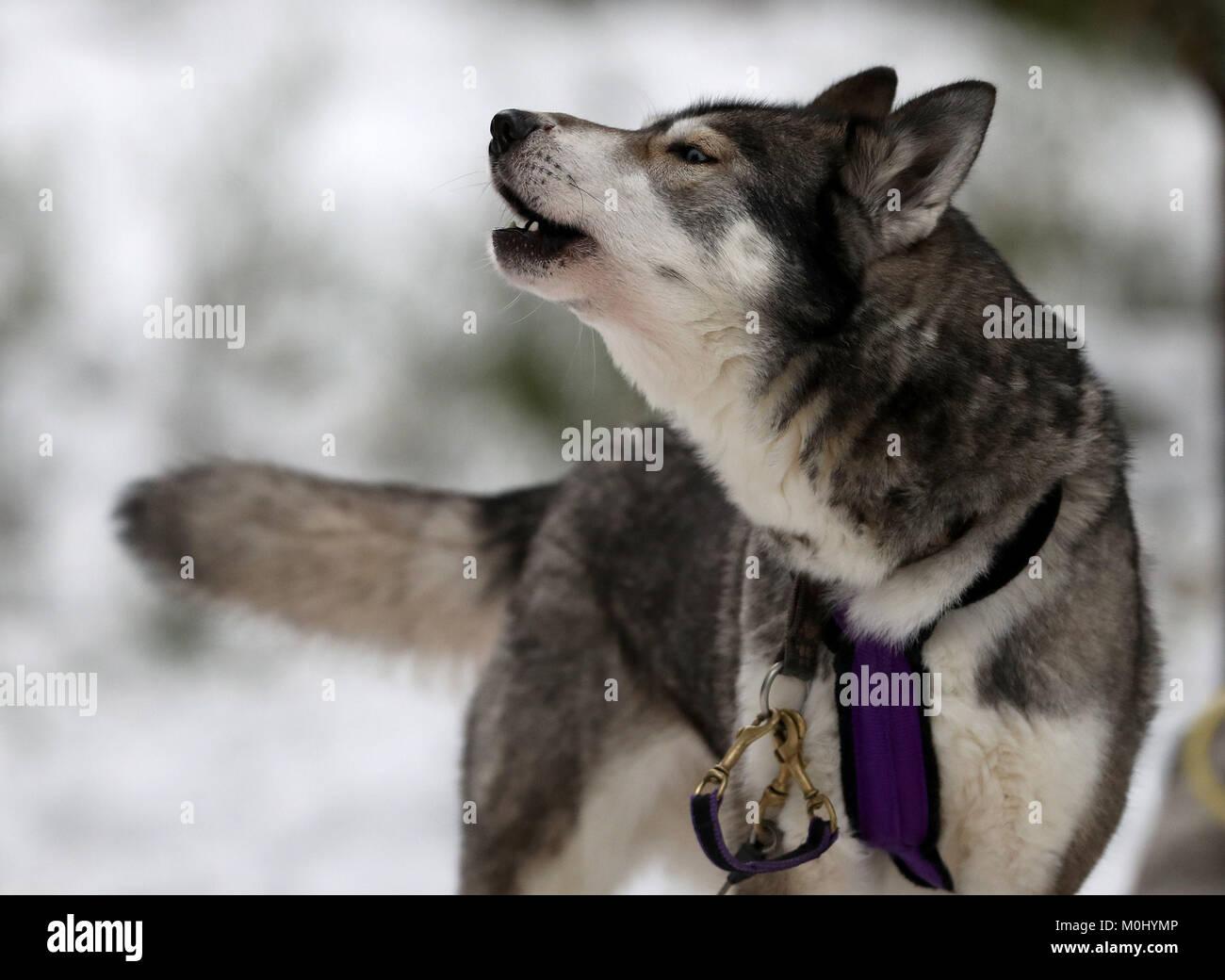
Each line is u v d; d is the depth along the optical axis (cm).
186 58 1205
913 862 379
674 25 1271
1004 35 1032
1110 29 693
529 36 1243
